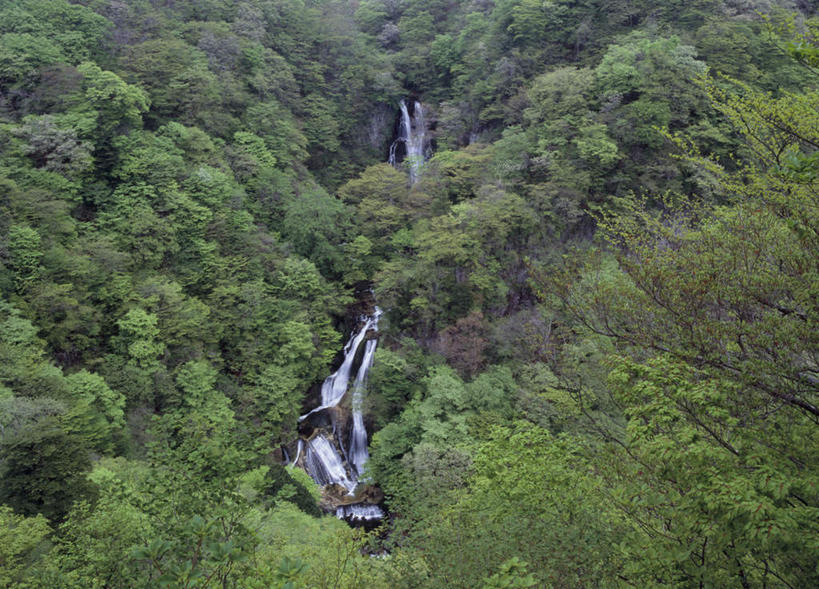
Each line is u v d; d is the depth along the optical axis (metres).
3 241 23.64
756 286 5.91
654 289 6.72
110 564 7.89
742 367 5.61
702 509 4.88
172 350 27.47
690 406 5.61
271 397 28.22
